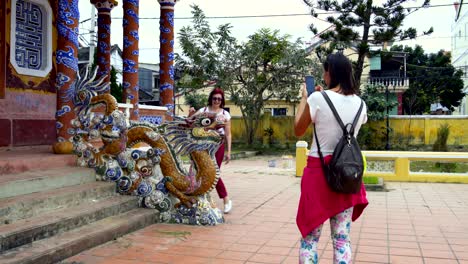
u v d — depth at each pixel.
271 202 7.77
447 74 34.81
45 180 5.48
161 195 6.14
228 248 4.95
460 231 5.82
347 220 3.28
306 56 22.17
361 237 5.50
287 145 23.47
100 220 5.42
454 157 10.38
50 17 8.59
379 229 5.92
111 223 5.34
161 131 6.21
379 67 31.03
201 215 6.01
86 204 5.57
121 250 4.81
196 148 6.09
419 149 21.53
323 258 4.61
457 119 21.33
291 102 23.25
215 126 6.15
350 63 3.42
